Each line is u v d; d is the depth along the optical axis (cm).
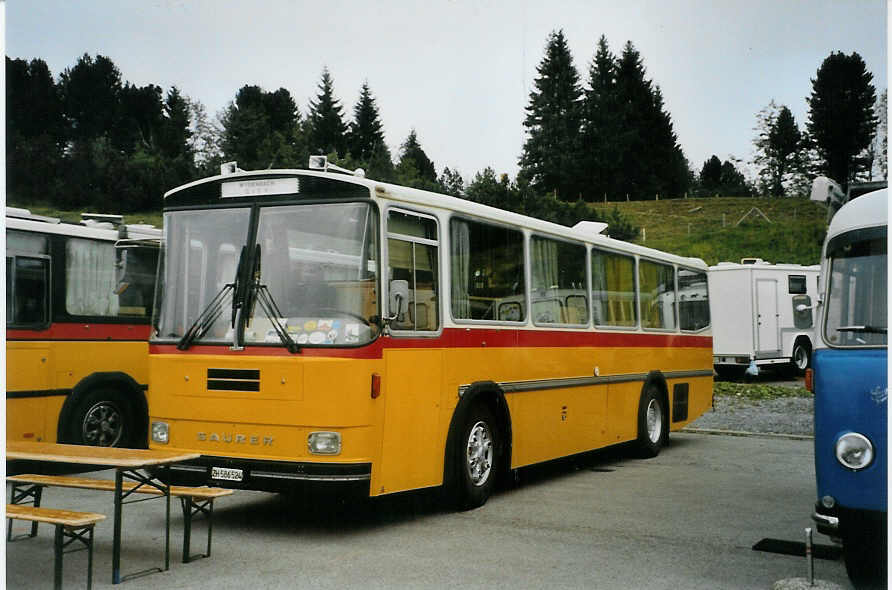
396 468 782
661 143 11238
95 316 1120
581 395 1131
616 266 1259
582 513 888
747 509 913
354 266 766
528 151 10981
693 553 725
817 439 602
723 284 2548
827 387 598
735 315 2525
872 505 570
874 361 582
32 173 6850
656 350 1358
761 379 2688
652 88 11406
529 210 4456
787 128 10694
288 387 743
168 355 798
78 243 1110
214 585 620
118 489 620
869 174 10012
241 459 755
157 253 1200
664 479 1115
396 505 927
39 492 768
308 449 736
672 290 1445
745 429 1645
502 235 977
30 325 1044
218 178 816
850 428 582
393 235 790
